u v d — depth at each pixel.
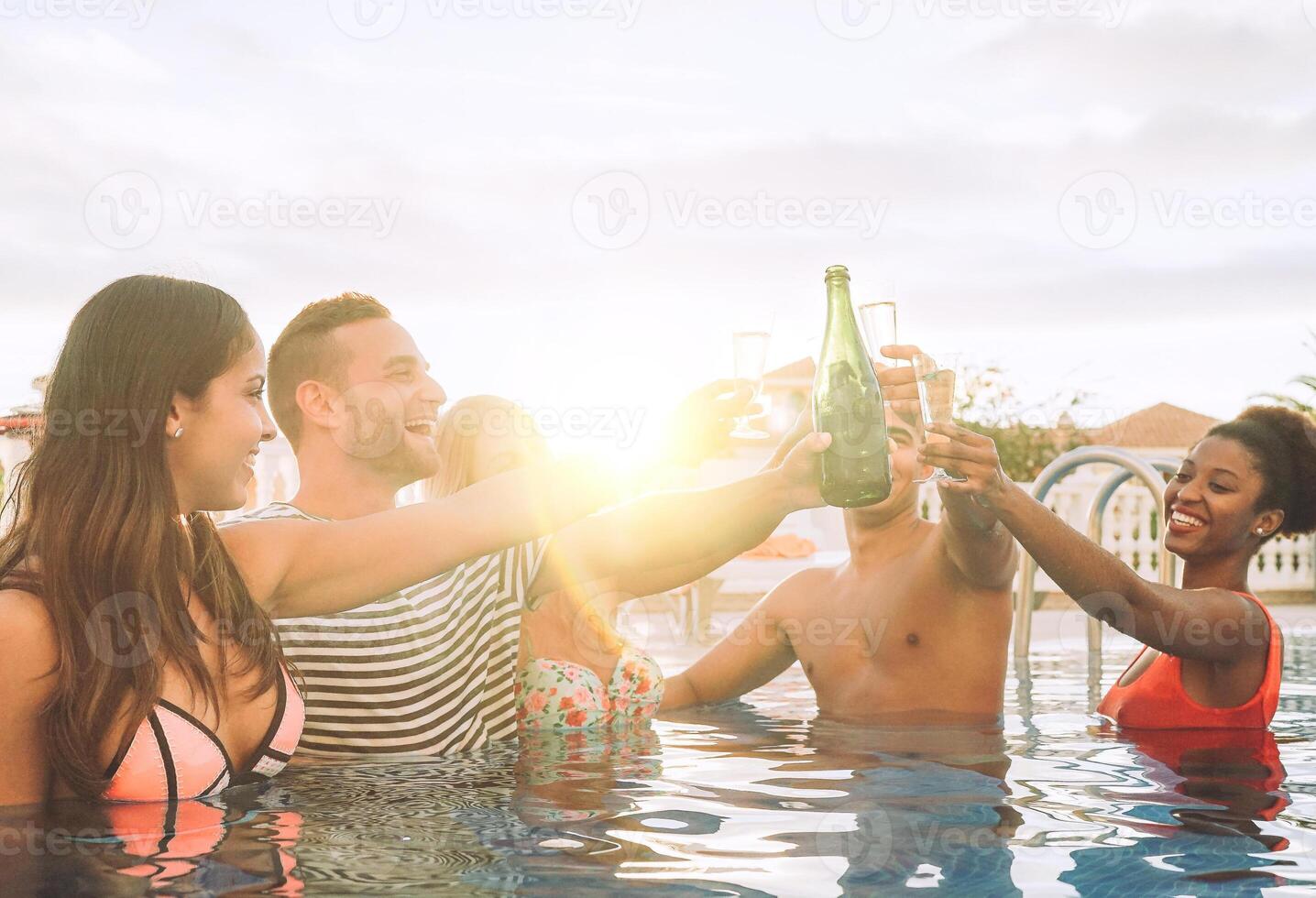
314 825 1.61
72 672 1.59
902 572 2.84
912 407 2.22
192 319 1.71
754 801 1.80
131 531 1.63
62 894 1.27
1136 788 1.88
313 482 2.35
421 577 1.84
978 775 1.99
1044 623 6.53
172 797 1.70
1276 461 2.53
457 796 1.83
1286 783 1.91
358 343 2.31
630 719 2.76
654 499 2.48
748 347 2.05
